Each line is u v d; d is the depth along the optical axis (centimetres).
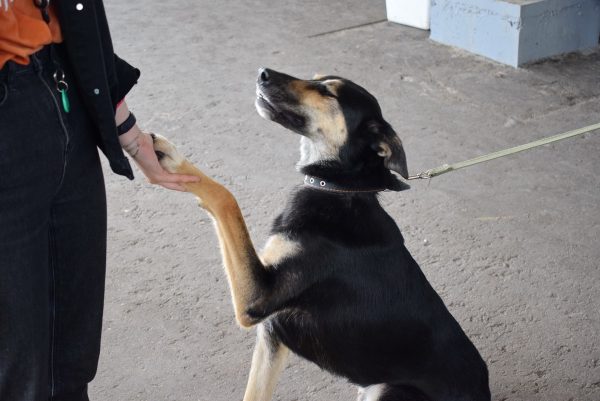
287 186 442
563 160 469
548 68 600
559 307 348
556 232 401
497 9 598
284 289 255
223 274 367
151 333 330
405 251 270
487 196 434
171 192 436
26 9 177
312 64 618
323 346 269
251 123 519
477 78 587
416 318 261
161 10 762
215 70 608
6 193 178
